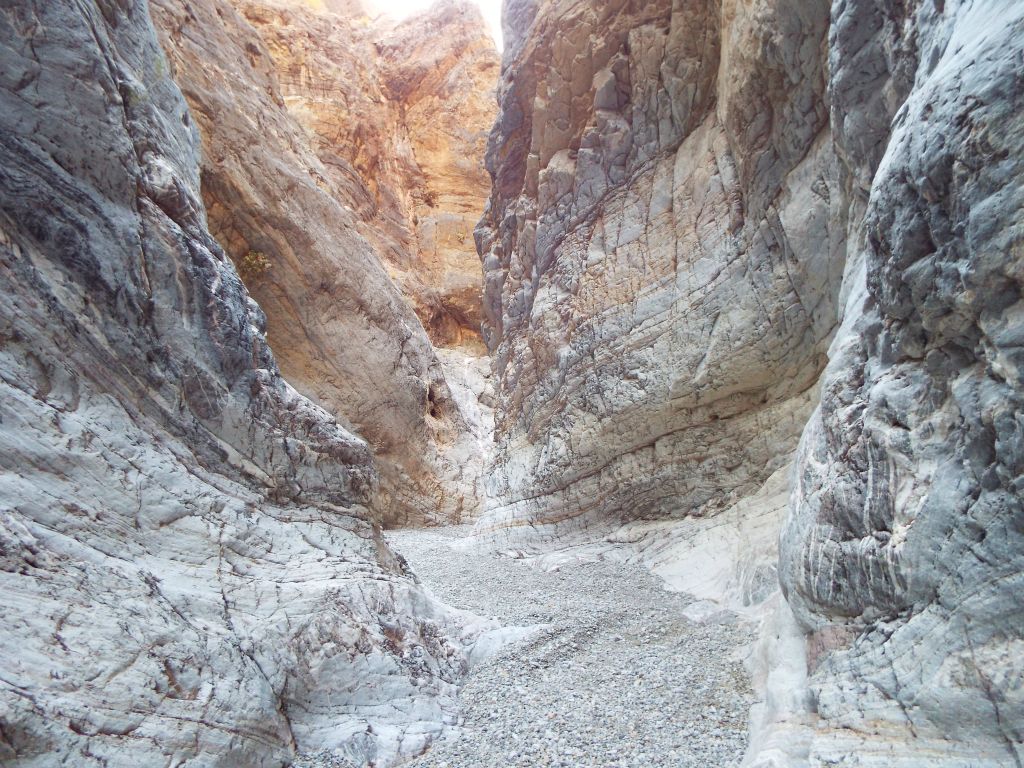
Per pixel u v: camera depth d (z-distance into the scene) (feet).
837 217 31.83
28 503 14.76
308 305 56.75
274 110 63.82
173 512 18.38
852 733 12.79
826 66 31.55
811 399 35.91
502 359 68.85
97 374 17.95
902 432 13.78
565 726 18.60
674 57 47.37
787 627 18.90
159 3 48.73
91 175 18.98
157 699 14.23
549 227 59.26
